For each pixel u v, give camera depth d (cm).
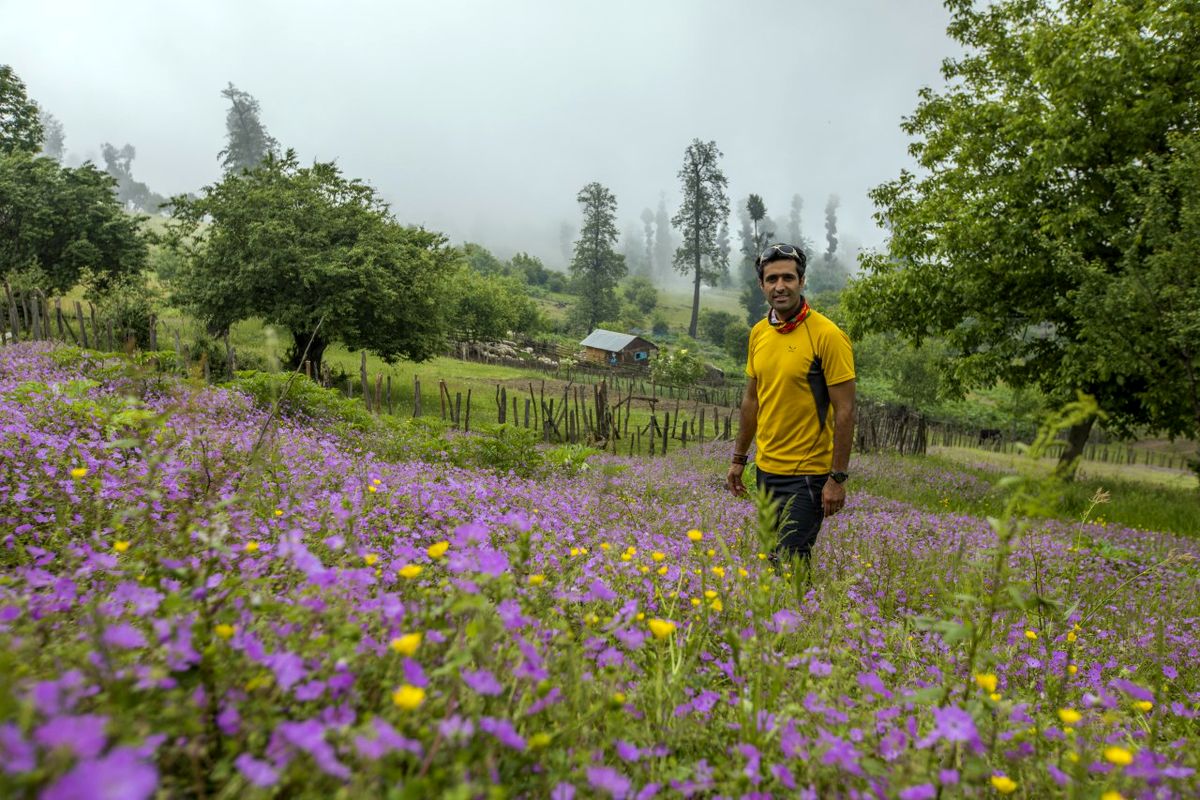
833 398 402
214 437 439
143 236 3578
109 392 616
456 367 4459
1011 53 1811
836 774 154
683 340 9244
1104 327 1084
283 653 147
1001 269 1652
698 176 12194
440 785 114
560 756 141
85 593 192
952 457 2442
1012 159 1748
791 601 294
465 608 156
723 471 1351
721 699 197
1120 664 330
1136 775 152
